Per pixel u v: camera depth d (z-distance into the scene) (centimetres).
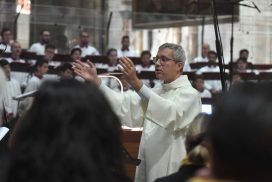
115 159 337
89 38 2814
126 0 2942
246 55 2488
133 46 2898
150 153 796
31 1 2681
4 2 2608
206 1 2806
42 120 323
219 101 282
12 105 1748
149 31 2919
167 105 761
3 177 323
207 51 2644
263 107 264
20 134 328
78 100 327
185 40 2888
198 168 489
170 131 790
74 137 321
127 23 2883
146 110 784
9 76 1761
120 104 778
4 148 489
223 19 2686
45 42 2512
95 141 325
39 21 2697
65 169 315
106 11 2855
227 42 2698
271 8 2603
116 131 335
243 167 266
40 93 330
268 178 263
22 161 318
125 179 390
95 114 328
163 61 806
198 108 794
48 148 318
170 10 2928
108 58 2219
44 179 313
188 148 533
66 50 2748
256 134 262
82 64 752
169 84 805
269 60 2717
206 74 2161
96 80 750
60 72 1773
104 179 324
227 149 267
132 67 763
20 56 2200
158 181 498
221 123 269
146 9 3064
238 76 1995
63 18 2752
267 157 261
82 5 2827
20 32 2644
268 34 2678
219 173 272
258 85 277
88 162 318
